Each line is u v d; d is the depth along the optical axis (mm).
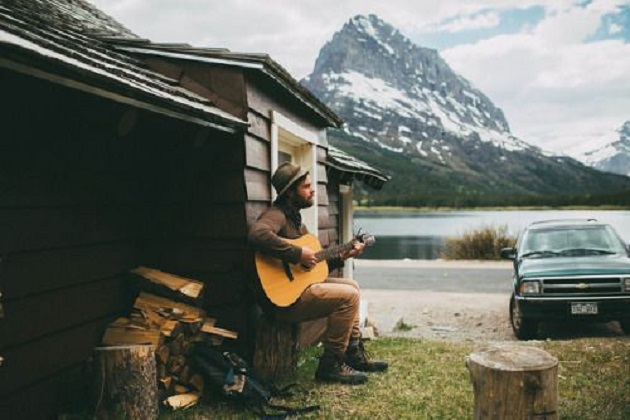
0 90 3324
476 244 24938
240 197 5105
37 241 3688
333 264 5301
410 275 19500
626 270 8672
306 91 6367
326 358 5203
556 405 2965
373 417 4316
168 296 4645
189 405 4297
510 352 3174
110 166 4633
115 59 4551
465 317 11594
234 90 5121
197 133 4805
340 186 10797
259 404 4355
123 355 3689
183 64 5254
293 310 4906
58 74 2908
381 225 70438
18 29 2828
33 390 3600
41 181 3742
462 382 5270
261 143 5570
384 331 9875
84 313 4195
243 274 5000
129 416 3668
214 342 4750
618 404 4617
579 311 8656
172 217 5266
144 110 4051
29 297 3596
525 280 8938
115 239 4672
